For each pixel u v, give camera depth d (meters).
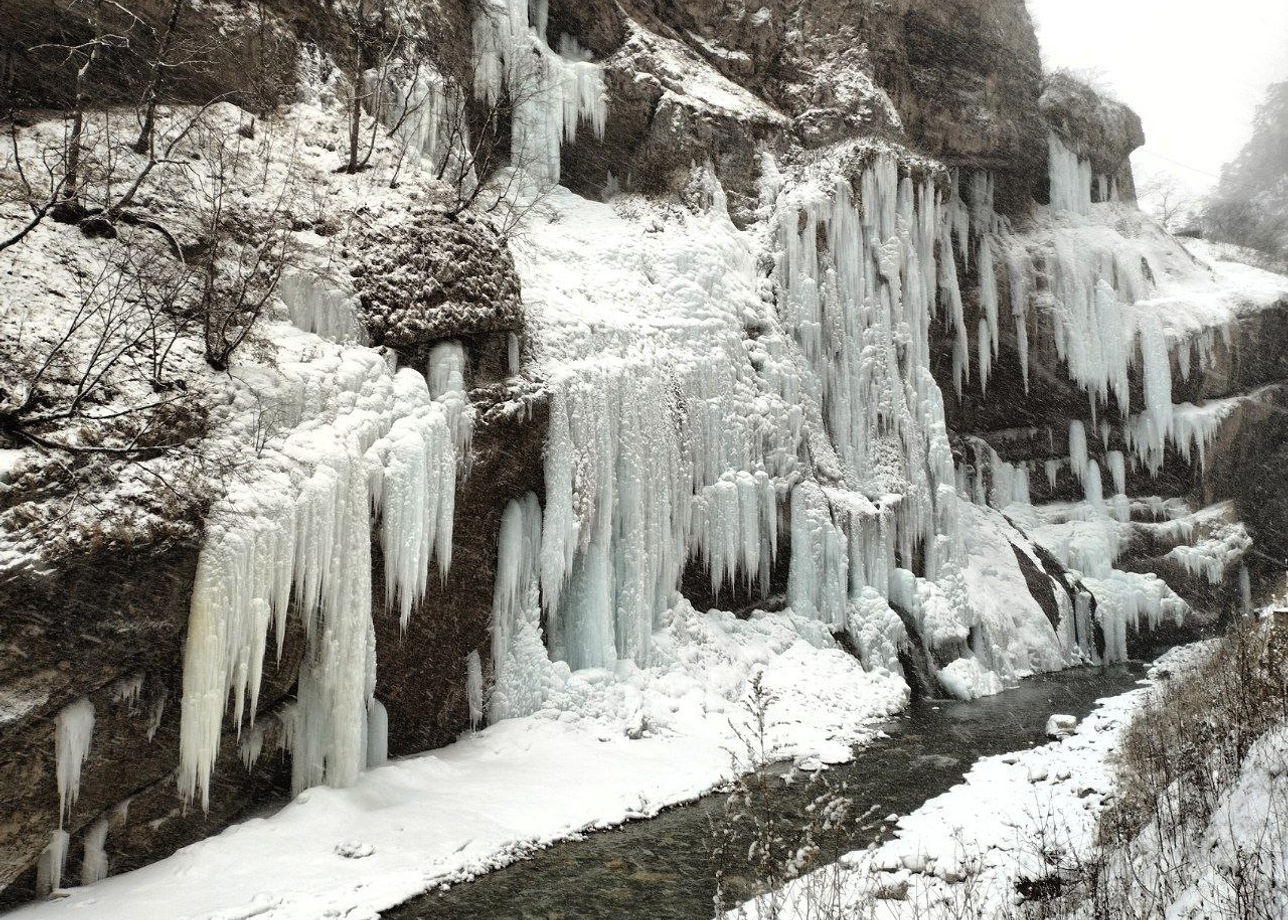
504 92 18.03
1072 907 7.09
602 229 20.03
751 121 22.77
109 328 9.16
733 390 19.05
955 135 26.66
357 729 10.98
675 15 23.72
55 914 8.16
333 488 10.57
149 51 12.61
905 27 25.73
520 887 9.60
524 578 14.59
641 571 16.09
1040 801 11.61
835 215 22.38
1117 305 28.91
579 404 15.23
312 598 10.34
